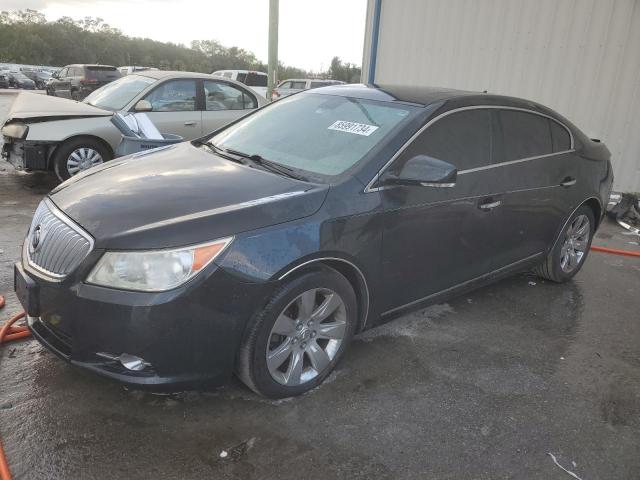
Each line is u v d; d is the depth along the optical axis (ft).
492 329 13.17
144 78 26.02
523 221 13.76
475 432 9.27
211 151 12.18
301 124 12.30
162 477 7.77
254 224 8.64
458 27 28.78
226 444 8.49
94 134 23.38
